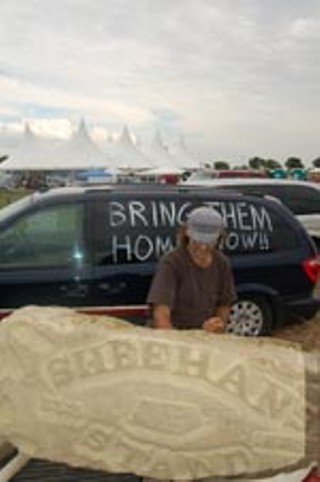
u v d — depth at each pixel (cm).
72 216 709
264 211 785
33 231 697
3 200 3247
